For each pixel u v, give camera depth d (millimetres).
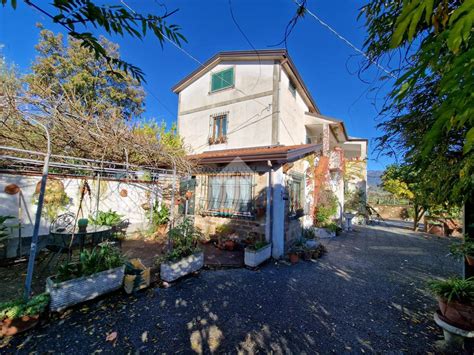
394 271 5160
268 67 8531
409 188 11125
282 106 8523
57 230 4469
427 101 2201
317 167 9375
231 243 6090
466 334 2445
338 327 2898
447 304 2619
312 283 4293
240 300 3518
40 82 3562
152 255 5332
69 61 9016
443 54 1054
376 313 3262
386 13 1871
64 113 3607
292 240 6648
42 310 2670
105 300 3324
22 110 3107
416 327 2928
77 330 2639
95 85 9258
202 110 10117
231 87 9289
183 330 2729
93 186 6430
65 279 3006
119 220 6633
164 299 3445
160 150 5098
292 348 2484
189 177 7445
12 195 4867
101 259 3549
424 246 7762
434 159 2244
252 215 6129
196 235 4848
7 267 4312
